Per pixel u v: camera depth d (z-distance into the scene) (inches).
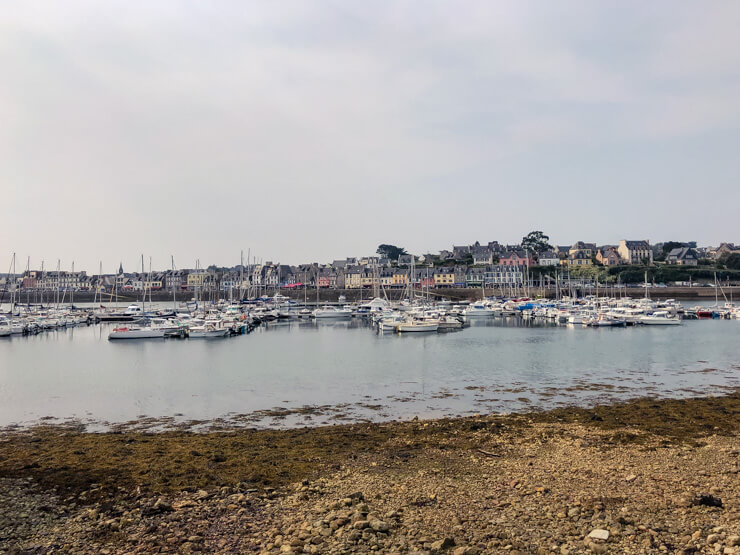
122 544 583.5
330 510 657.0
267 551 558.3
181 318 3946.9
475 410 1259.8
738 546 543.2
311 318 4591.5
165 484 756.0
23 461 871.1
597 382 1569.9
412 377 1681.8
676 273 7672.2
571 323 3622.0
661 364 1884.8
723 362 1920.5
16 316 4160.9
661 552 538.6
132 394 1475.1
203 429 1119.6
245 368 1902.1
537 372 1743.4
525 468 810.2
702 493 689.6
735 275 7701.8
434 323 3321.9
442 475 784.9
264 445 960.3
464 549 542.6
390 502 681.0
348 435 1028.5
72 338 3198.8
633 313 3887.8
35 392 1512.1
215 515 650.2
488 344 2559.1
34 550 573.3
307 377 1702.8
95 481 770.2
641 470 792.3
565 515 632.4
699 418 1118.4
